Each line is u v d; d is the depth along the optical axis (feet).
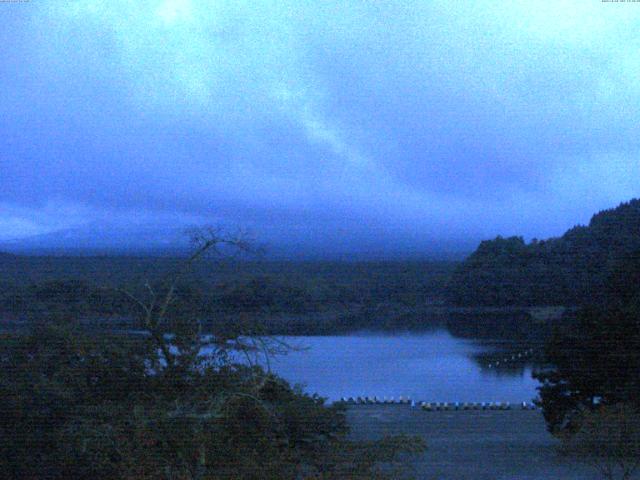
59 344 27.63
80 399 26.16
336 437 24.77
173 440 22.74
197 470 22.38
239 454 22.94
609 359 40.09
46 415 25.52
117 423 23.54
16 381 26.02
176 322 28.30
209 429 23.22
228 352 27.73
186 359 27.32
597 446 28.78
